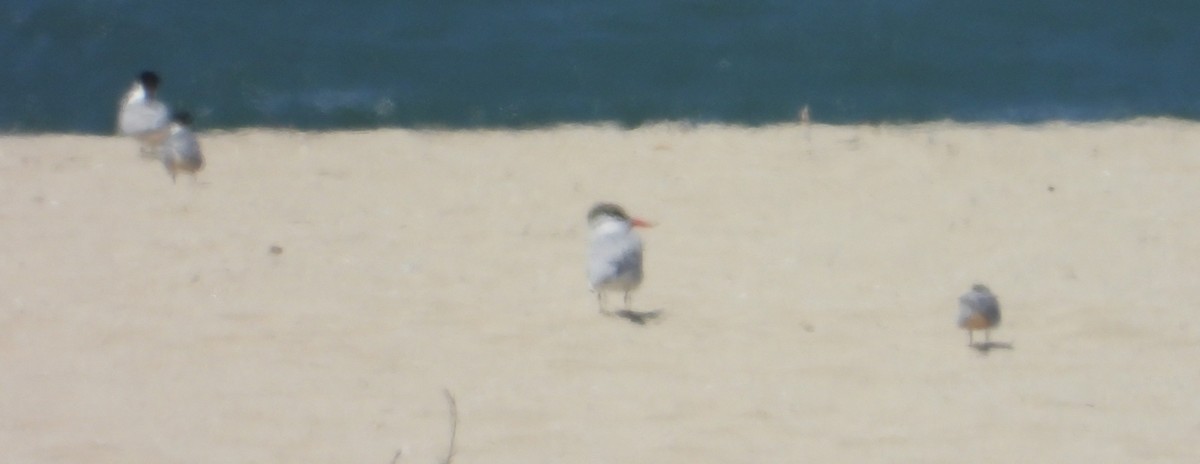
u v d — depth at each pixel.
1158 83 28.12
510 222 16.53
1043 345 12.39
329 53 28.72
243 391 11.30
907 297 13.68
